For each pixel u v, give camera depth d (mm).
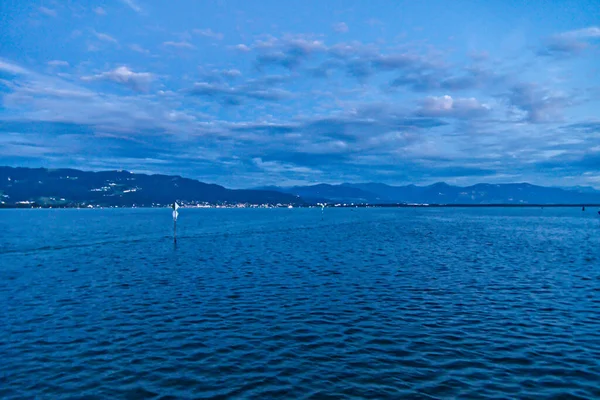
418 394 13141
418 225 124750
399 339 18453
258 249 57938
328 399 12805
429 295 27391
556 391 13352
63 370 15039
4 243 67812
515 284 31141
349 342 18062
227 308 24016
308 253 52562
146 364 15578
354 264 42156
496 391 13344
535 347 17438
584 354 16609
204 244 65875
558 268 39219
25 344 17812
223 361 15883
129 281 33094
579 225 123125
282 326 20438
